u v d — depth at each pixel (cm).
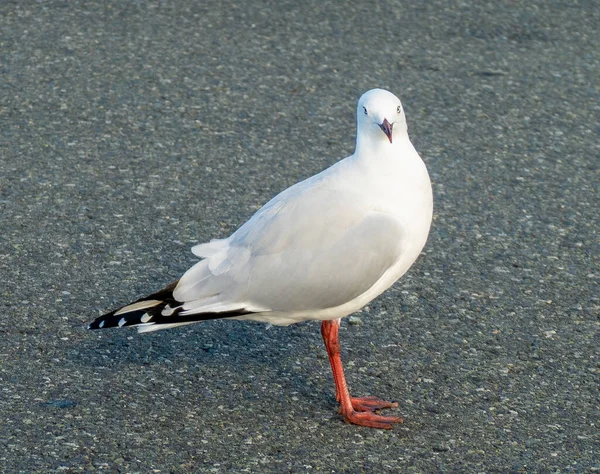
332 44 1819
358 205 862
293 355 970
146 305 867
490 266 1143
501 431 848
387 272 870
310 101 1600
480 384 922
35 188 1298
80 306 1041
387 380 930
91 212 1243
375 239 852
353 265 850
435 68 1734
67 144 1431
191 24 1884
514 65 1755
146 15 1922
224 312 860
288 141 1466
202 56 1753
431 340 995
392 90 1647
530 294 1083
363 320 1027
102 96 1591
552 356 967
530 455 813
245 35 1844
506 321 1030
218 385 913
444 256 1162
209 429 844
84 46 1775
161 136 1466
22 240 1168
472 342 991
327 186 879
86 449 807
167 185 1323
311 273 849
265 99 1602
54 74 1664
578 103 1620
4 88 1608
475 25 1919
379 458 809
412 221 868
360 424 855
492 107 1599
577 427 854
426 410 882
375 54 1783
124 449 809
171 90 1620
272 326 1018
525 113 1580
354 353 973
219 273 867
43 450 803
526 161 1426
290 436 838
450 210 1279
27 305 1035
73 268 1115
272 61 1741
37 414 853
